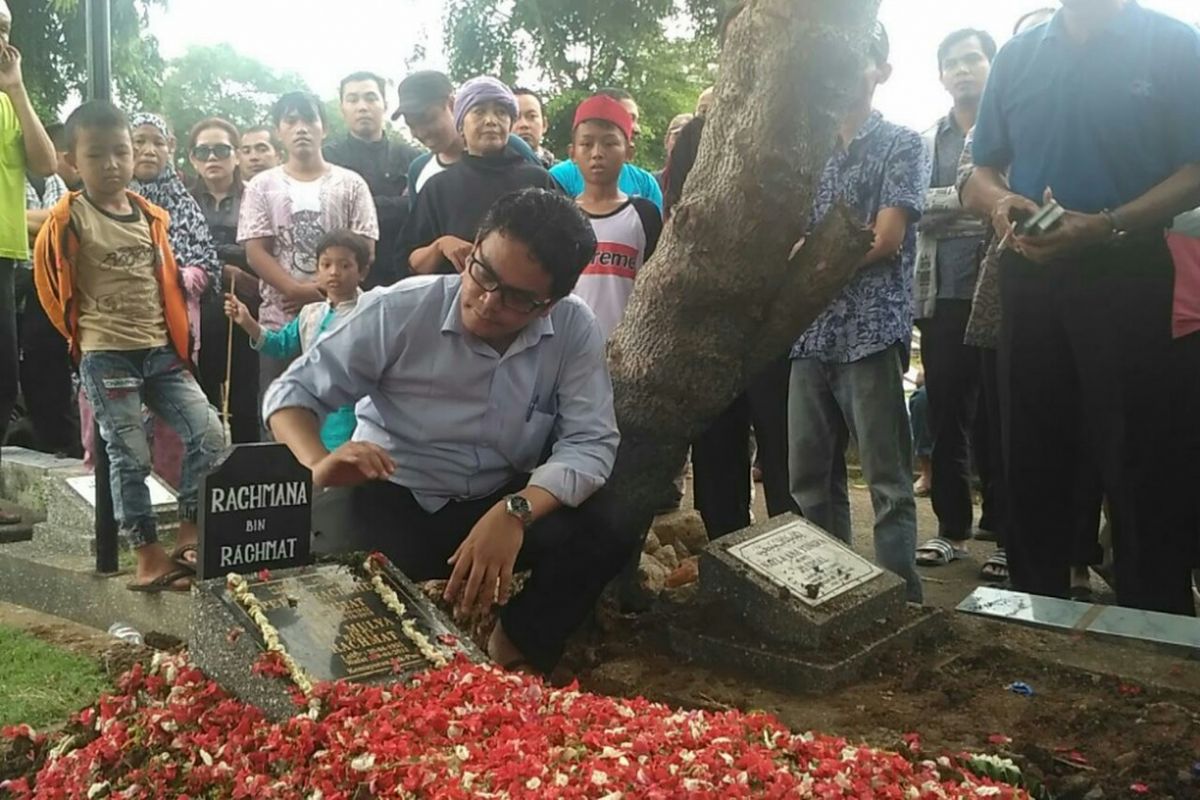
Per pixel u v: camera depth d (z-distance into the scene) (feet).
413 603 9.24
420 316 11.08
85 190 15.35
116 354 15.05
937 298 19.45
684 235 12.21
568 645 12.89
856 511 24.34
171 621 14.65
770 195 11.78
